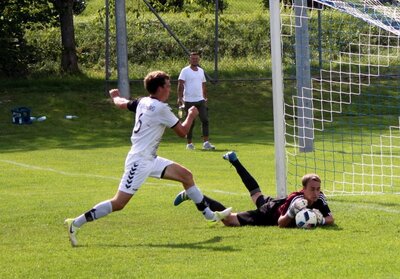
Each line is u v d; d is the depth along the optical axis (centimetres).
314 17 5794
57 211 2302
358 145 4050
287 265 1567
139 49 6625
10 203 2472
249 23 7006
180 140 4491
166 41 6700
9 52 6041
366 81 5766
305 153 3228
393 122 5075
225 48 6700
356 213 2125
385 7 2772
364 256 1625
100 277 1510
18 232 1995
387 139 4316
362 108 5428
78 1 7962
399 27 2644
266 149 3956
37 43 6494
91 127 5191
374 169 3180
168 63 6500
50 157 3791
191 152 3866
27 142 4572
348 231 1883
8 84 5944
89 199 2541
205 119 3988
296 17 3041
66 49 6212
